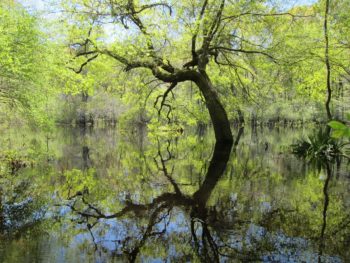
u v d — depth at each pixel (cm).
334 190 893
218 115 1733
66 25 1478
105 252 531
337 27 1366
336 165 1291
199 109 2114
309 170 1184
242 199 816
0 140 1883
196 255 519
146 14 1559
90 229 637
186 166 1311
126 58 1558
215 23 1505
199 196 855
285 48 1509
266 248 532
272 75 1792
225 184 980
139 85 1962
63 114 4131
